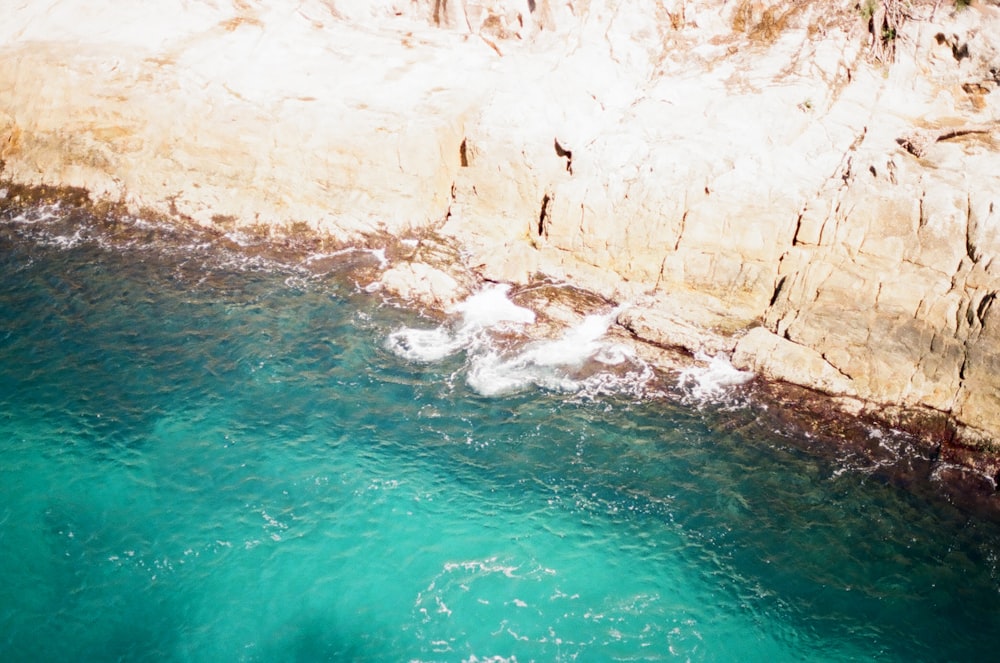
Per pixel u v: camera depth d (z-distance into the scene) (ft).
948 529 49.60
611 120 68.39
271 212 70.33
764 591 46.52
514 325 62.18
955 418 53.16
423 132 69.56
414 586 46.16
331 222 69.67
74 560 46.70
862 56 67.77
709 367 58.85
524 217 68.49
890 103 65.77
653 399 57.36
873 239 58.18
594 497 51.55
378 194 70.23
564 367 59.36
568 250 65.77
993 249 54.95
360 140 70.08
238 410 56.03
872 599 46.11
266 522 49.19
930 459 52.90
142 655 42.50
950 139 62.69
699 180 62.90
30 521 48.47
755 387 57.36
